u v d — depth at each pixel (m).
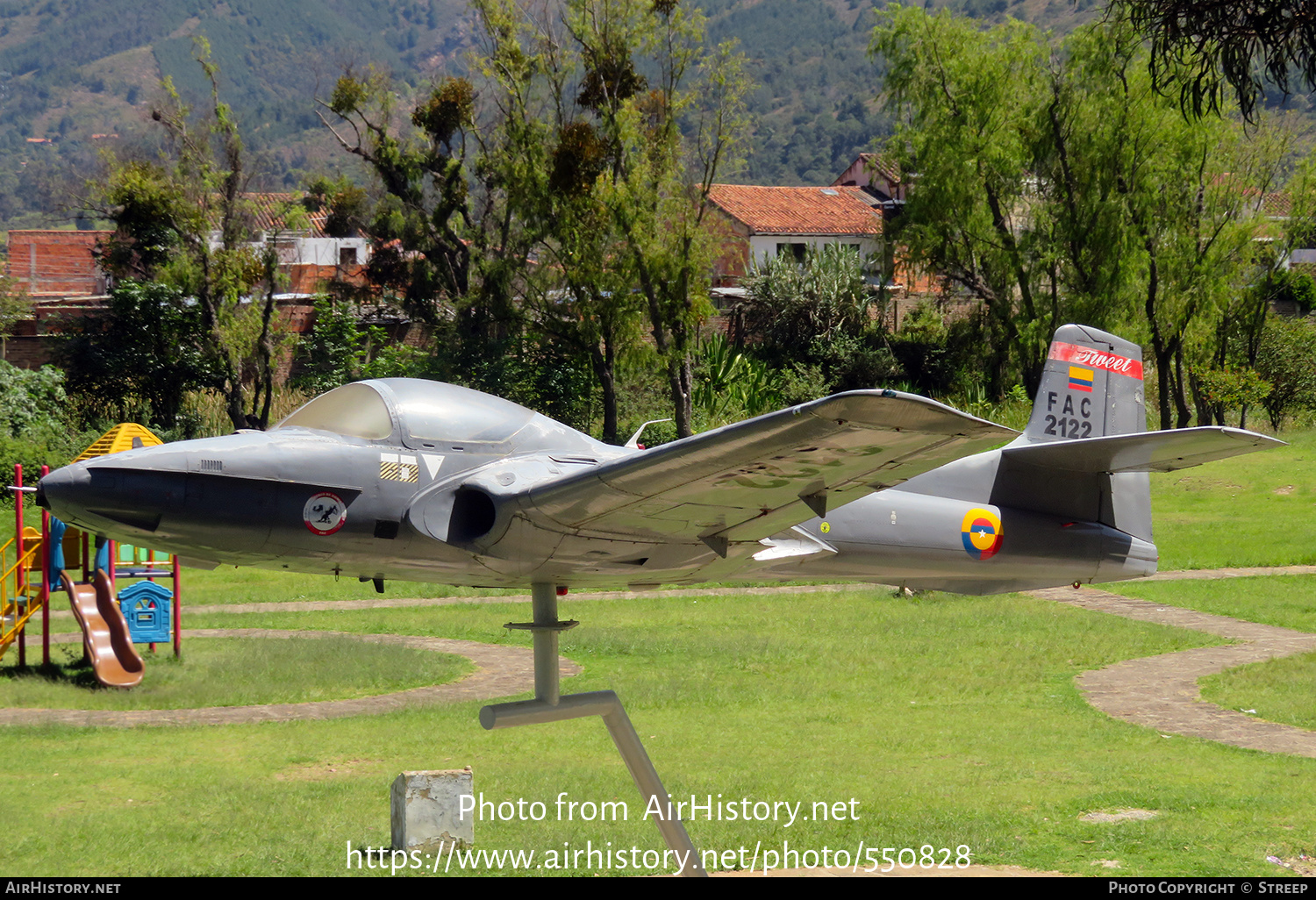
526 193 44.94
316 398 9.31
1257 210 49.22
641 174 42.81
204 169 44.12
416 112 53.56
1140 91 44.84
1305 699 15.86
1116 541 12.91
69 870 9.28
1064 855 9.70
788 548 9.21
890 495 11.80
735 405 51.44
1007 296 51.28
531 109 45.41
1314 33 12.16
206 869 9.33
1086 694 16.62
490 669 19.20
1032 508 12.57
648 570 8.38
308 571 8.95
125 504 8.20
